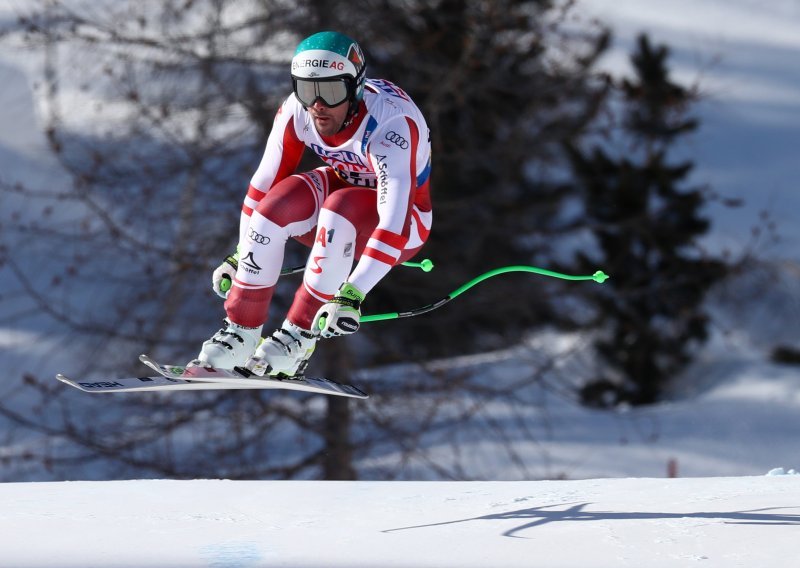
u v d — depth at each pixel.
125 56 42.78
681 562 12.20
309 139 15.59
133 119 42.91
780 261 61.69
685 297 53.47
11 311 58.06
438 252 45.03
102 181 42.50
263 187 16.08
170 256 41.38
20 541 13.82
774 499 15.61
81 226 42.72
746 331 66.00
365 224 15.29
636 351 57.28
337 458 41.47
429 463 43.03
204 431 42.97
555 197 51.91
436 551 13.13
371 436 42.75
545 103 46.66
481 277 16.62
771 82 125.06
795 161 103.88
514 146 45.50
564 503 15.95
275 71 42.75
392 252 14.62
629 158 56.78
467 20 44.03
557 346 60.47
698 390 61.06
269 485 18.55
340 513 15.83
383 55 44.22
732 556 12.40
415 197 16.23
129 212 42.75
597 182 53.72
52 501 16.91
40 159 46.88
